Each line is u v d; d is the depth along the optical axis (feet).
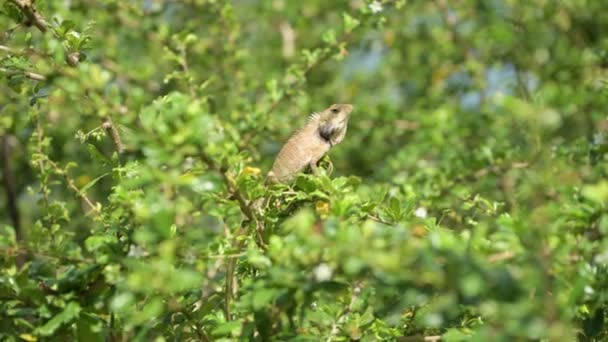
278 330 26.00
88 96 28.19
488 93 60.64
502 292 19.93
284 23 73.36
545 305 20.04
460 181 44.93
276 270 23.06
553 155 40.27
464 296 20.99
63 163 50.55
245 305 24.14
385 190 30.53
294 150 39.78
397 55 70.08
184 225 31.24
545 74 52.21
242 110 51.24
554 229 24.25
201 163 25.52
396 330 27.02
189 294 27.53
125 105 26.45
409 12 69.51
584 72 48.98
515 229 22.63
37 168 38.45
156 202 24.84
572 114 47.06
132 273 23.65
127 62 50.06
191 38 46.34
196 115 23.30
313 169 39.70
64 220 34.88
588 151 40.34
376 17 47.37
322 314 26.99
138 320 24.14
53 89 33.99
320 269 22.57
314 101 62.18
